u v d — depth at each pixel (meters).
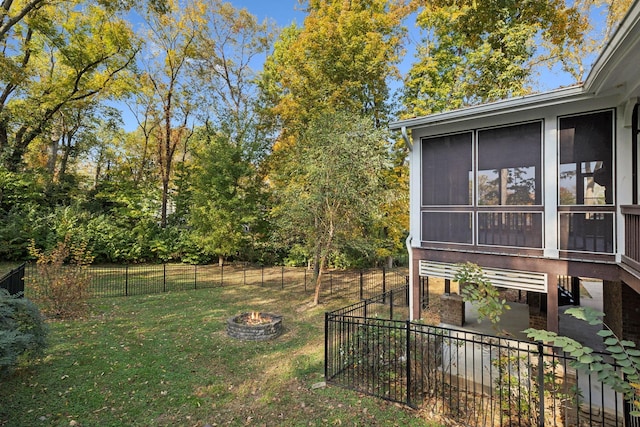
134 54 18.62
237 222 17.19
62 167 22.16
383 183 11.55
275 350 7.02
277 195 14.50
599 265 5.38
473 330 7.90
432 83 15.57
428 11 14.45
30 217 15.76
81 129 22.39
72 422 4.27
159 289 12.91
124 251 17.75
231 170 16.97
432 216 7.41
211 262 19.94
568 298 9.92
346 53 14.52
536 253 6.00
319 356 6.67
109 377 5.53
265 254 19.59
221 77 22.27
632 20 3.22
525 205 6.12
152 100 21.78
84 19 16.20
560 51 14.60
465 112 6.39
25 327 5.38
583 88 5.10
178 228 20.02
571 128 5.74
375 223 13.06
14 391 4.94
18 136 17.91
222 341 7.45
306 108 14.77
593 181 5.54
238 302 11.20
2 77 12.28
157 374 5.73
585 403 4.64
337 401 4.93
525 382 4.68
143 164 23.98
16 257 15.07
